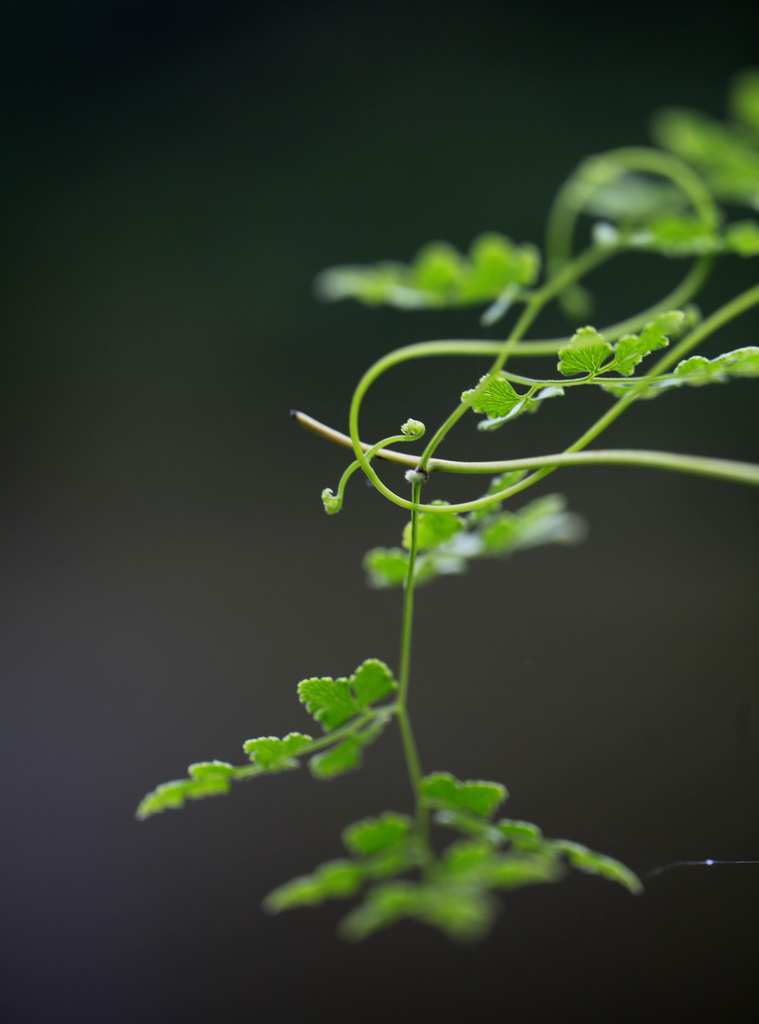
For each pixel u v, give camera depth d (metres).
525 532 0.45
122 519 0.90
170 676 0.76
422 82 1.09
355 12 1.09
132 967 0.57
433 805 0.37
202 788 0.38
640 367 0.46
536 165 1.06
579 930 0.49
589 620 0.70
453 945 0.51
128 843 0.62
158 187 1.06
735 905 0.49
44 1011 0.58
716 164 0.38
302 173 1.07
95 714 0.74
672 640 0.70
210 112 1.08
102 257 1.04
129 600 0.83
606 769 0.55
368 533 0.72
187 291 1.03
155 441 0.96
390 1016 0.51
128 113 1.08
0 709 0.76
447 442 0.74
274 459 0.93
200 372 0.99
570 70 1.08
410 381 0.91
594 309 0.97
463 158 1.07
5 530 0.90
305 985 0.53
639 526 0.78
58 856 0.64
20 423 0.96
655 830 0.52
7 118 1.06
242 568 0.84
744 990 0.48
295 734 0.38
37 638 0.81
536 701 0.59
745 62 1.05
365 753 0.58
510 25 1.09
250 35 1.09
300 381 0.97
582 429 0.79
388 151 1.07
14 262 1.03
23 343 1.00
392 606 0.69
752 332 0.94
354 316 0.98
